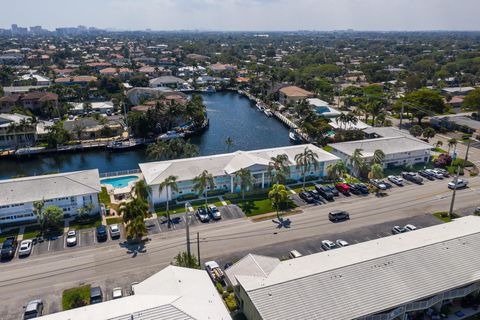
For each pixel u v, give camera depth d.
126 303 44.12
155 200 82.56
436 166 105.81
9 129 127.31
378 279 48.56
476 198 85.62
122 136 140.25
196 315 41.84
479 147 123.88
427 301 47.56
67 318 41.72
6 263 61.41
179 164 88.69
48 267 60.44
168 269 51.59
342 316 43.22
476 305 51.31
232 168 88.69
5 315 50.22
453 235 58.84
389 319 45.44
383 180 95.31
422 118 157.88
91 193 76.81
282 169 86.88
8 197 73.44
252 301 44.25
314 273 48.72
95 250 65.19
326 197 85.19
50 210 70.00
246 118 174.38
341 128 137.50
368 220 75.50
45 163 121.06
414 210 79.81
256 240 68.25
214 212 76.81
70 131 134.25
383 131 125.88
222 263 61.31
